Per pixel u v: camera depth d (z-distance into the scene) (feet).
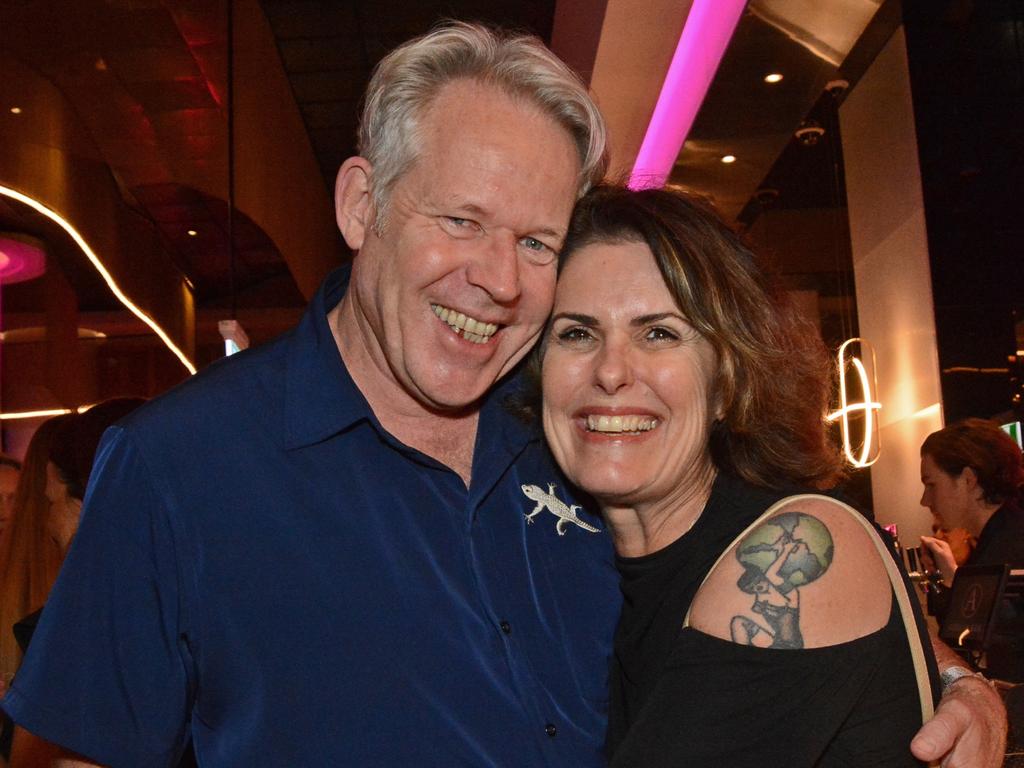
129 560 4.66
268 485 4.91
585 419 5.39
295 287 34.76
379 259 5.16
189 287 33.47
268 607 4.78
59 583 4.67
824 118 22.61
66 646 4.59
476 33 5.18
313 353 5.18
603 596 5.70
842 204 23.93
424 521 5.17
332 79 32.83
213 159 26.30
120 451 4.78
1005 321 19.66
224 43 22.79
